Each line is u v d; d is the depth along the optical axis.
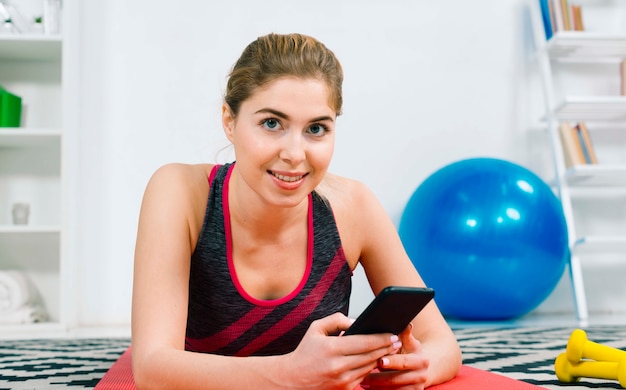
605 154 3.83
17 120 3.40
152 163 3.53
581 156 3.56
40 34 3.24
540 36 3.71
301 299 1.17
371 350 0.88
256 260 1.16
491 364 1.63
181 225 1.12
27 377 1.52
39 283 3.50
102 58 3.53
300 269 1.17
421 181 3.72
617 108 3.58
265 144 0.98
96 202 3.49
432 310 1.24
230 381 0.91
